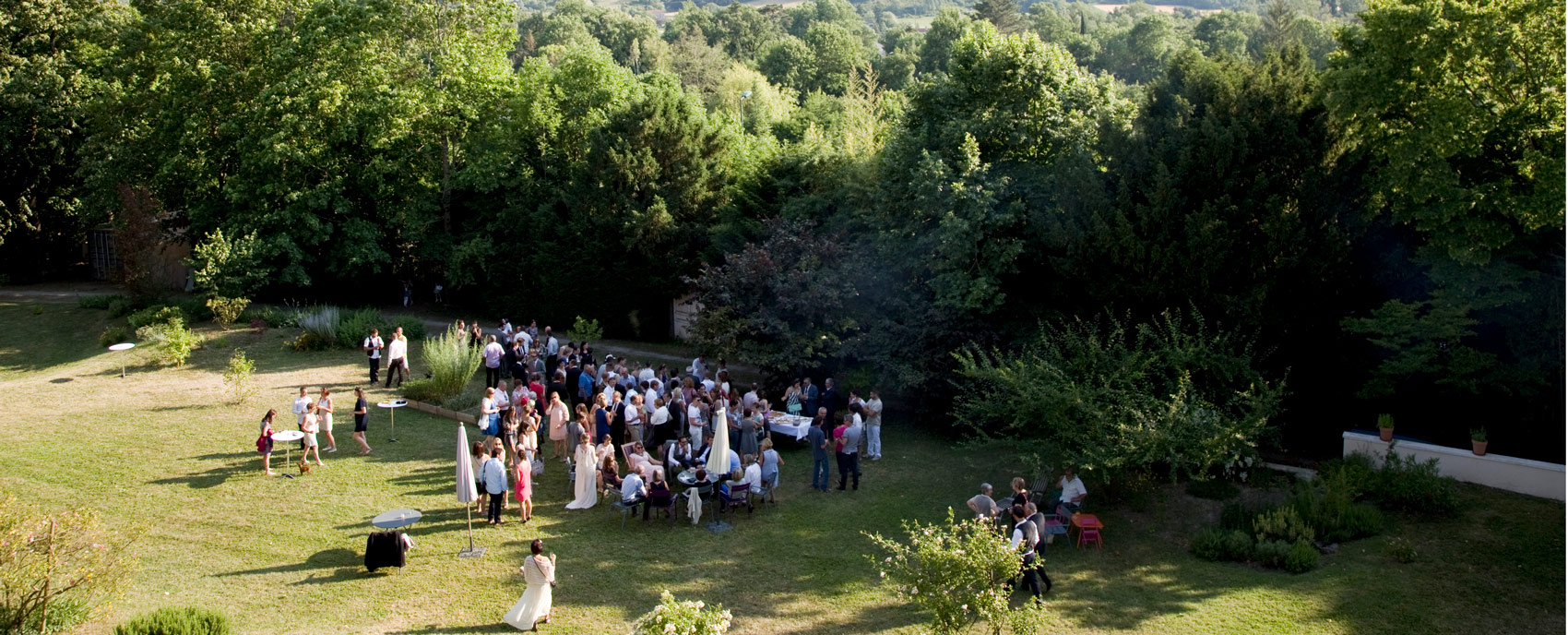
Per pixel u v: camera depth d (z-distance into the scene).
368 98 35.41
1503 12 16.69
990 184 23.20
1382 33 17.67
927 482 19.34
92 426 21.91
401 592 13.97
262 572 14.48
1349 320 19.20
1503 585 13.89
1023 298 23.27
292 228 35.91
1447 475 17.83
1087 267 21.11
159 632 11.67
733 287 24.44
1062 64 25.98
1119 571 15.10
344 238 37.16
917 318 22.72
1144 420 16.64
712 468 16.97
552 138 38.38
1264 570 15.03
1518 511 16.19
